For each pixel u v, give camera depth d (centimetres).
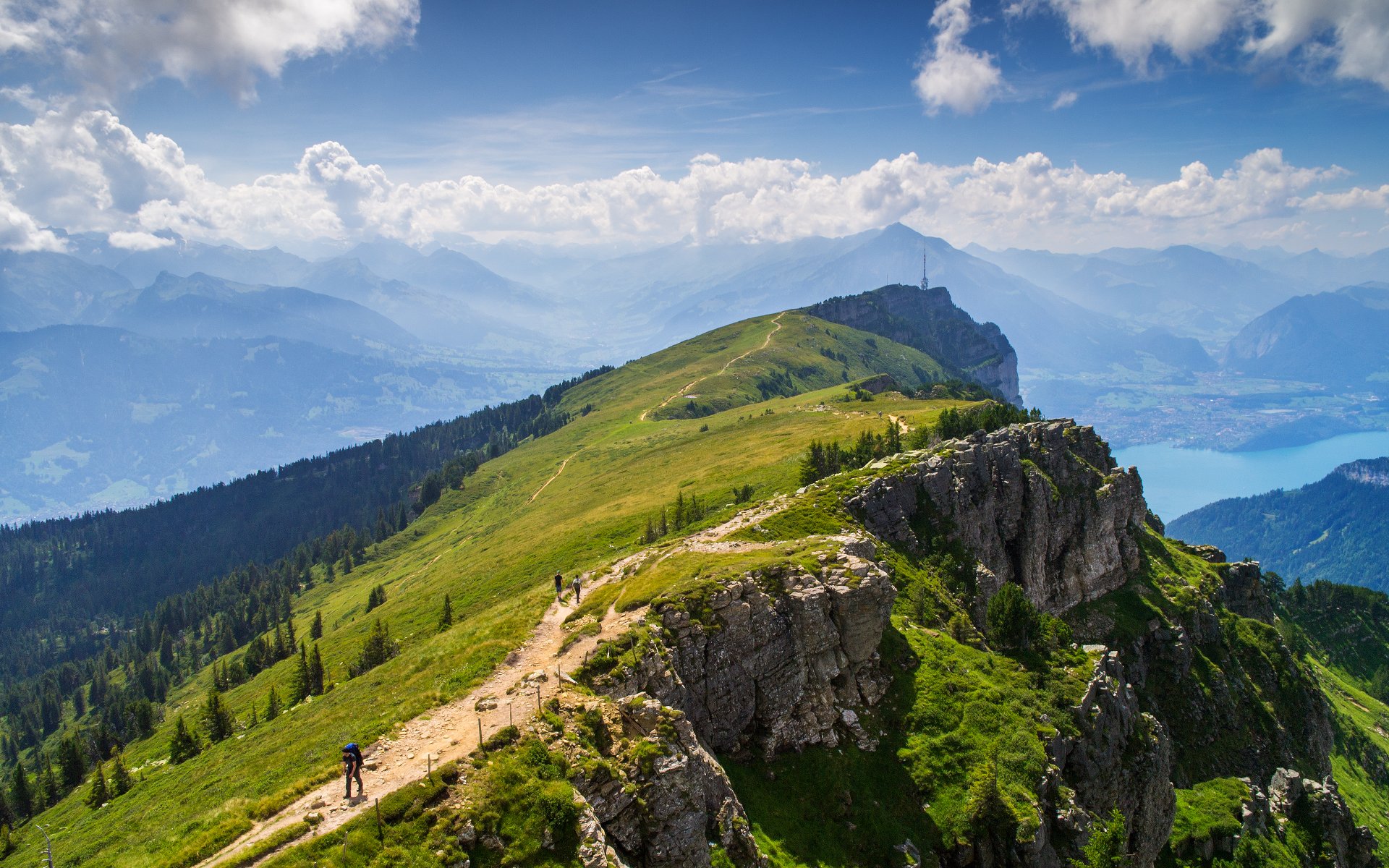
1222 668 11556
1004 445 11338
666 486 18400
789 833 5381
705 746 5600
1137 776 7831
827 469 13712
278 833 3412
